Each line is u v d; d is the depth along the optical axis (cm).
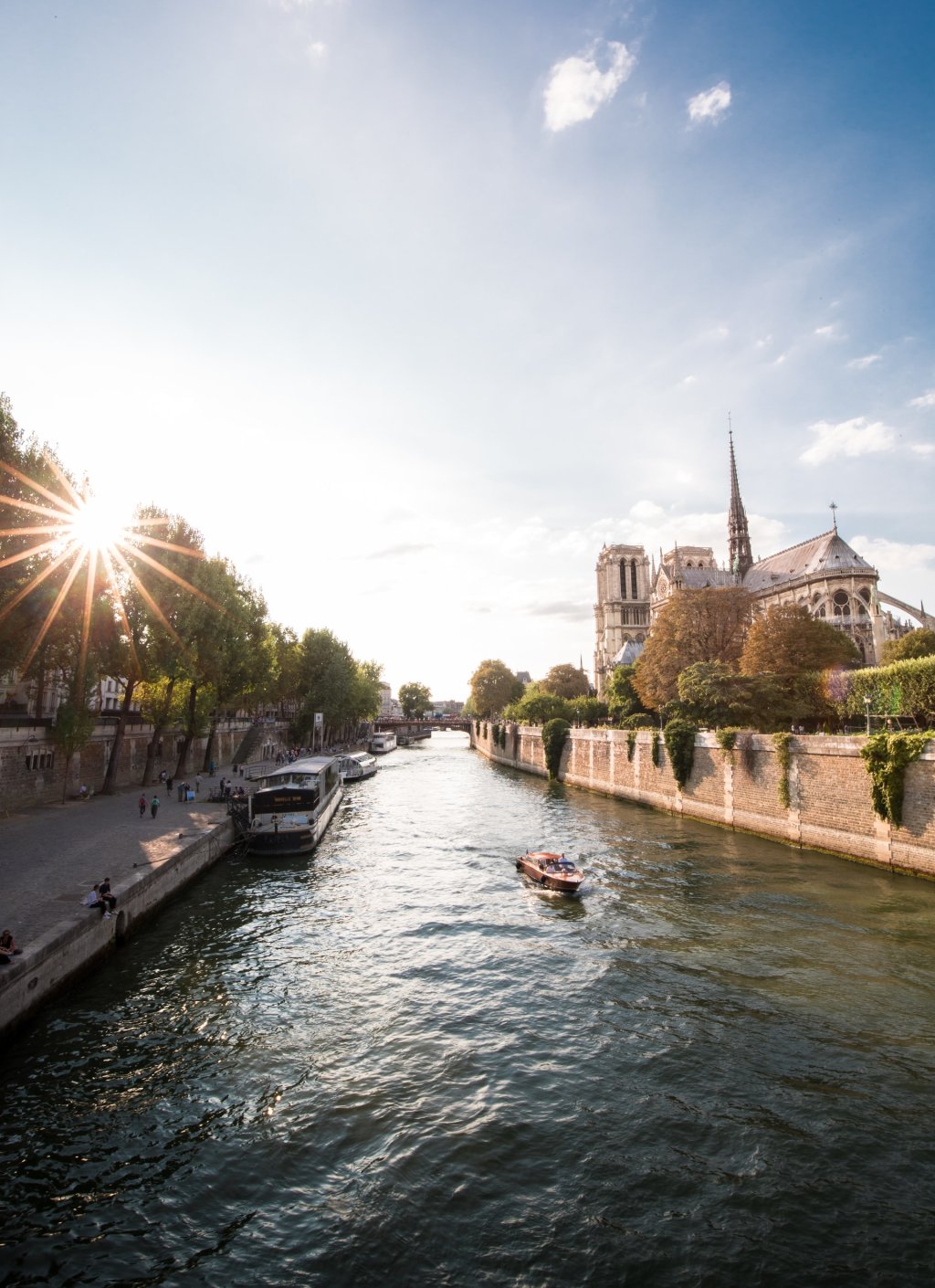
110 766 4931
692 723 5281
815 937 2438
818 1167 1281
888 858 3291
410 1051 1706
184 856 3052
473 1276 1052
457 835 4572
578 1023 1845
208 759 6869
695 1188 1233
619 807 5869
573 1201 1203
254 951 2366
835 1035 1756
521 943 2450
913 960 2217
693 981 2098
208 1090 1540
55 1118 1434
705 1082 1558
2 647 3553
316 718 8975
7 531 3288
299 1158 1317
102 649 4853
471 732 18050
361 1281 1046
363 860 3803
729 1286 1027
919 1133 1371
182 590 5306
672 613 7119
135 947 2375
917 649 7138
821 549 10931
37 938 1902
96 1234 1134
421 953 2362
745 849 3938
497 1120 1430
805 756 3894
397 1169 1286
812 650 5781
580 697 11225
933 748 3048
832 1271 1054
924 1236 1118
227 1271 1065
